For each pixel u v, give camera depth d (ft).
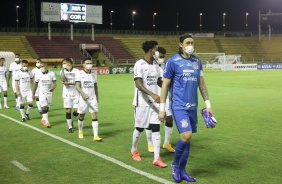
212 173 19.15
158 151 20.61
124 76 122.93
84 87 27.17
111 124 34.94
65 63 31.07
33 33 173.68
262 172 19.20
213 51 192.85
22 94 37.32
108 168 20.27
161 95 17.80
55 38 169.78
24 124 35.35
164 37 206.49
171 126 23.81
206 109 17.79
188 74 17.20
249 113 40.42
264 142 26.30
